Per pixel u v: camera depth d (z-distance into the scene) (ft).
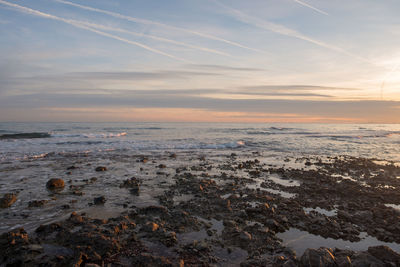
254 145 110.01
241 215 26.94
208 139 132.05
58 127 246.47
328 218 26.43
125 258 18.39
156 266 17.33
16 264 17.04
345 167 60.03
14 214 26.71
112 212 27.81
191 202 31.48
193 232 23.02
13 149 78.74
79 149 82.94
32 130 187.93
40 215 26.61
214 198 32.96
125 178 44.62
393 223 25.48
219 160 68.33
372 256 18.19
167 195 34.63
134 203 31.07
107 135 144.46
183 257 18.67
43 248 19.24
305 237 22.68
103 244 19.36
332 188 39.37
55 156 68.64
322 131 237.04
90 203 30.66
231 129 253.44
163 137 142.82
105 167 51.57
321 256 17.69
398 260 17.80
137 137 139.85
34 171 48.83
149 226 23.04
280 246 20.66
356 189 38.65
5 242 19.42
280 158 74.18
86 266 16.58
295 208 29.84
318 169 57.41
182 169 54.03
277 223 24.61
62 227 22.93
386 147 105.09
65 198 32.58
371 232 23.79
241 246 20.58
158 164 60.03
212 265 17.81
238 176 48.47
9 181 40.83
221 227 24.35
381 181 46.60
